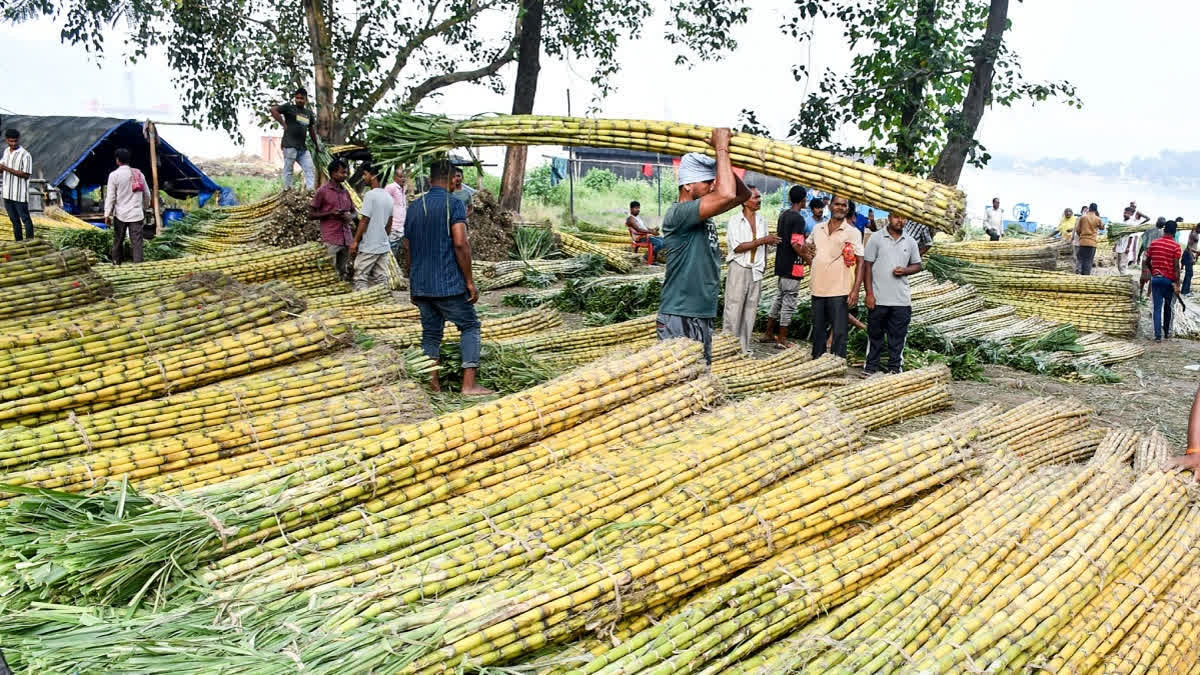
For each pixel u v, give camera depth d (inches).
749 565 131.1
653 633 113.5
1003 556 133.0
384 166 191.8
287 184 598.2
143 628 107.3
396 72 762.2
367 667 102.2
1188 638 128.0
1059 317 511.5
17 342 169.8
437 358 260.4
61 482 141.6
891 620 119.6
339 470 136.0
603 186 1349.7
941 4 479.5
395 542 126.6
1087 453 256.5
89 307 199.5
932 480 148.9
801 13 470.9
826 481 142.6
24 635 104.9
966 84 466.9
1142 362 443.2
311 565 120.6
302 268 411.5
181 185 890.7
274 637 107.8
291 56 730.8
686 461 145.2
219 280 206.8
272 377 182.1
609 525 132.0
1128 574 135.4
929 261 536.1
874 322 360.5
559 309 495.2
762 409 163.5
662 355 175.6
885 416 284.0
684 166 213.8
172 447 154.4
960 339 429.1
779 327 430.9
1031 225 1374.3
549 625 112.0
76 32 668.1
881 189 166.4
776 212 1066.1
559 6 815.7
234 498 128.8
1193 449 135.1
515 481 145.6
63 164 747.4
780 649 117.4
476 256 638.5
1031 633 118.3
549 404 157.5
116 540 115.3
